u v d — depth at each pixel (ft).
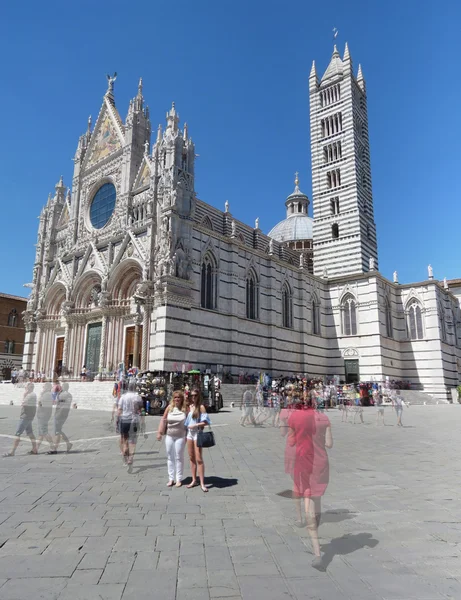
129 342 169.68
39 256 225.97
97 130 214.28
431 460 58.39
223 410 135.74
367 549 27.86
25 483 43.83
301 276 222.48
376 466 54.24
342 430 95.20
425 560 26.20
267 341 195.72
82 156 220.02
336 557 26.61
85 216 208.23
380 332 221.25
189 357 155.12
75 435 78.18
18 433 59.77
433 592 22.24
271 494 40.88
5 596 21.35
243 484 44.60
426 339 232.53
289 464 33.04
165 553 26.99
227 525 32.32
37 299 220.23
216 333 169.58
